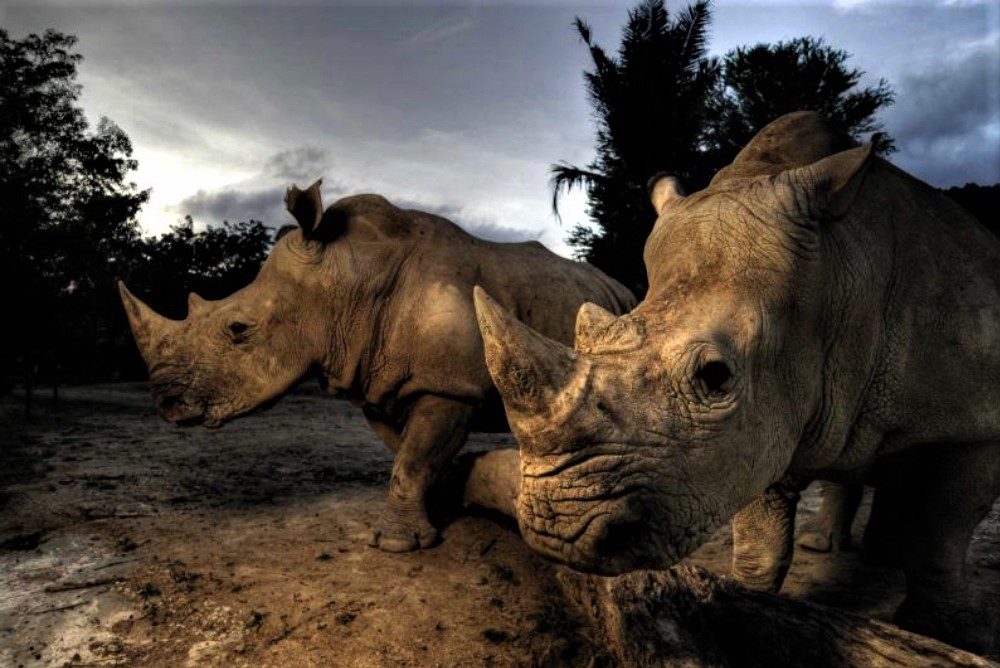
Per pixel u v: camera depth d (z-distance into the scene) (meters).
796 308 2.76
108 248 24.73
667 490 2.31
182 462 7.77
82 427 10.91
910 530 3.52
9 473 7.05
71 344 22.58
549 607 3.67
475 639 3.35
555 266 5.33
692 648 3.21
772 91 20.55
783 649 3.17
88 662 3.23
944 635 3.38
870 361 3.13
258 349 4.67
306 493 6.24
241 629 3.46
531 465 2.29
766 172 3.21
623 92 17.22
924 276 3.31
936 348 3.27
